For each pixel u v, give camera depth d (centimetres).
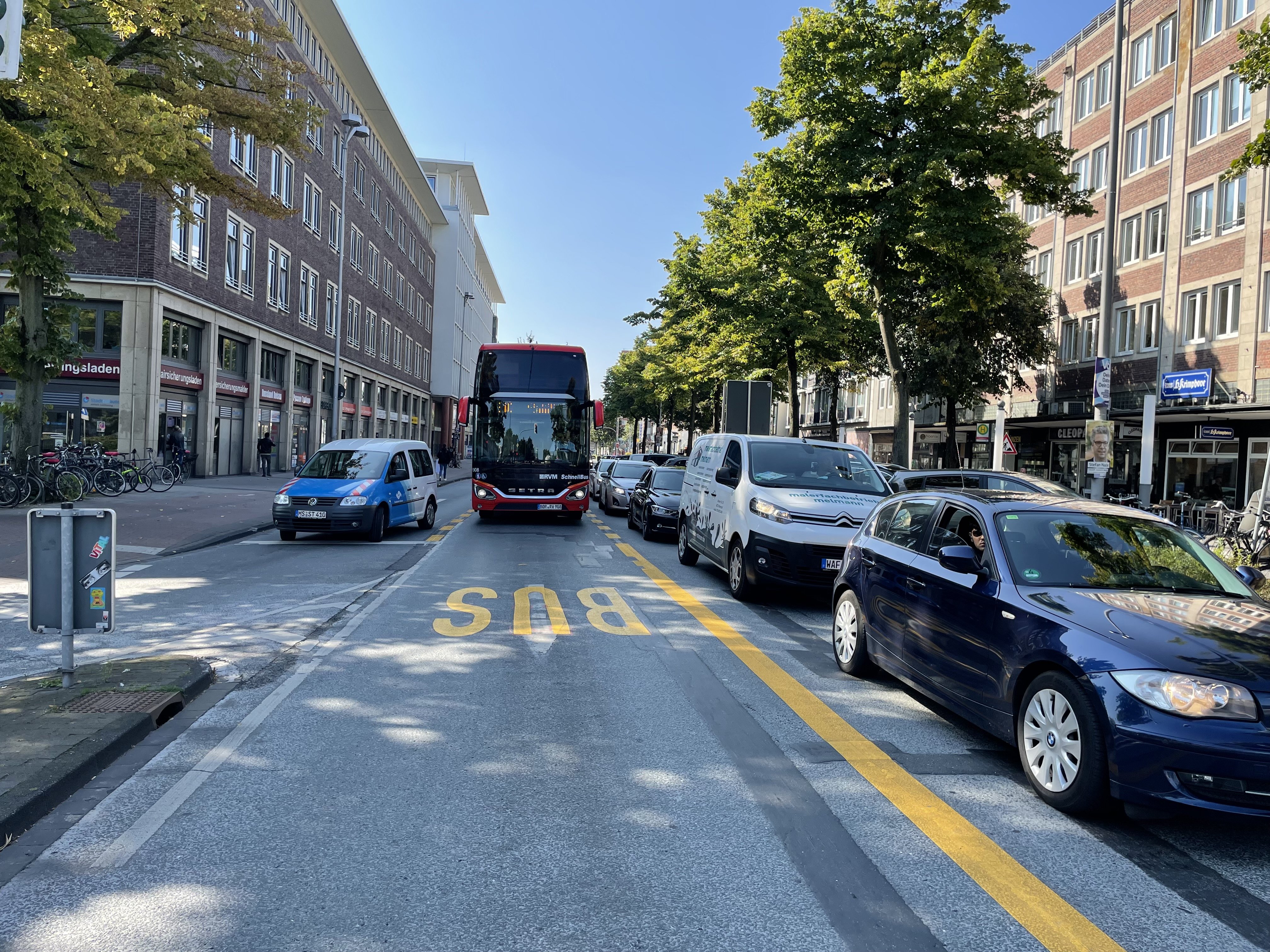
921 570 563
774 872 338
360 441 1672
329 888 320
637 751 477
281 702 561
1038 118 1805
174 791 411
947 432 3122
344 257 4209
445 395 8125
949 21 1800
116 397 2506
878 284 1966
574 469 1933
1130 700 379
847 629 670
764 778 441
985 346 2930
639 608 925
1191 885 339
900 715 560
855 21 1800
